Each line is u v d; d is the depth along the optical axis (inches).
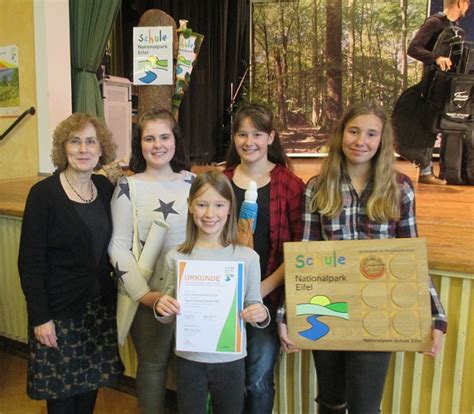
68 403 61.2
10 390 83.7
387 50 214.4
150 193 57.7
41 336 55.9
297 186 58.3
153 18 88.2
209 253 52.1
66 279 57.1
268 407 59.9
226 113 260.2
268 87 233.8
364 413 51.8
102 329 61.1
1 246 94.3
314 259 51.6
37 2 122.6
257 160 58.5
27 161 133.6
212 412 59.1
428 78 106.9
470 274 56.8
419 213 83.6
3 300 96.7
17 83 130.6
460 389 61.1
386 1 210.2
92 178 61.5
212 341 50.2
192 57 91.5
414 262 49.6
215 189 50.3
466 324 59.0
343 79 222.7
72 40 133.5
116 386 85.6
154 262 56.5
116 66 191.8
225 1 244.5
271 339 58.6
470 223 75.5
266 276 57.9
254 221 55.0
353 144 51.2
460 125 108.3
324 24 221.6
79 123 56.6
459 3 124.0
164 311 50.3
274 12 228.4
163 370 60.7
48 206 55.7
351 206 52.7
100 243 57.8
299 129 230.7
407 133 112.8
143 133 58.2
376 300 50.3
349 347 51.0
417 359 62.9
